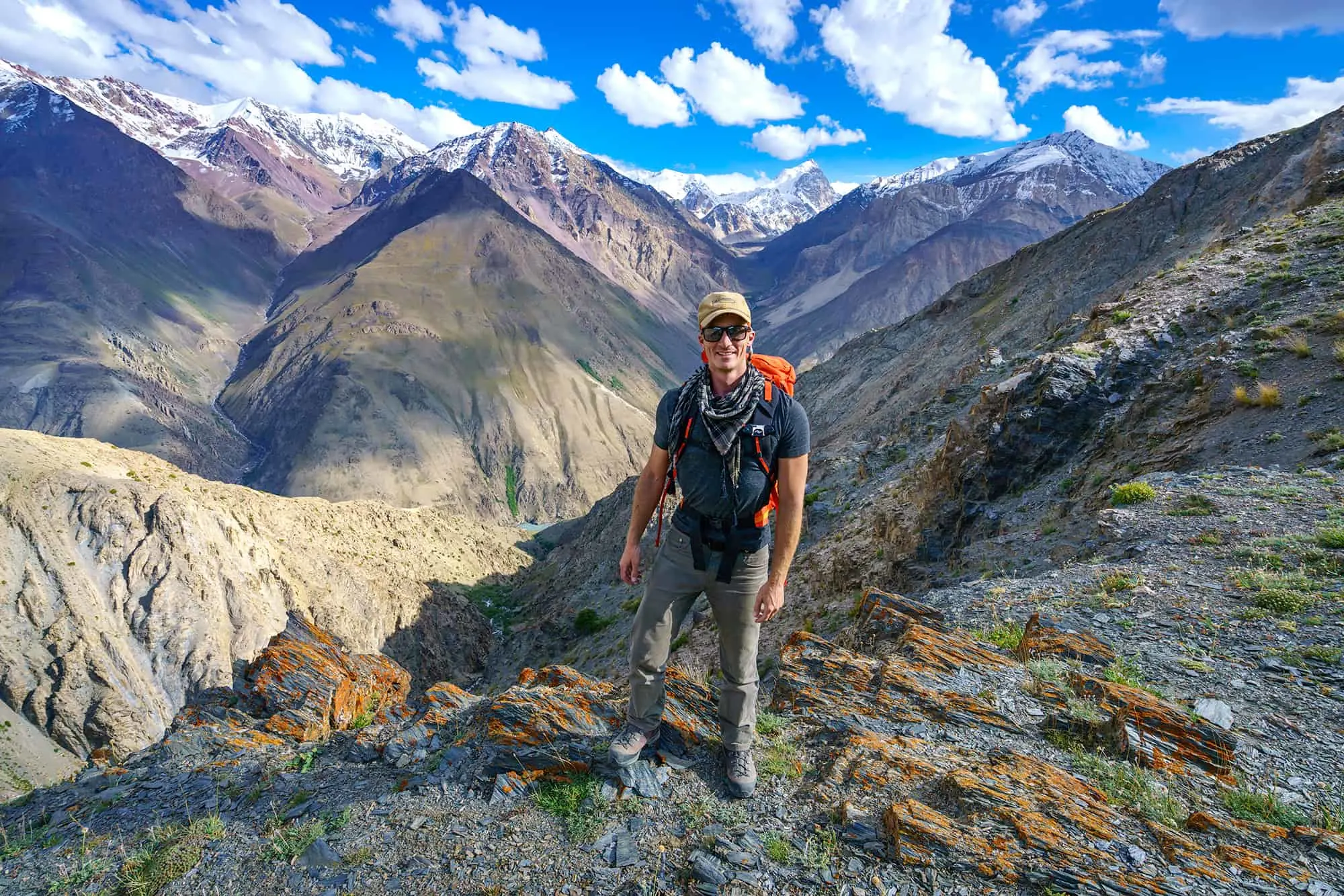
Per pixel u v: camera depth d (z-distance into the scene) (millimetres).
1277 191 53938
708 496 3896
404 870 3902
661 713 4594
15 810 5762
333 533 113188
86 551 83688
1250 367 16500
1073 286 69000
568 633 61188
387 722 6664
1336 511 9906
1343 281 18625
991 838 3805
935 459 23234
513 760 4695
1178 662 6734
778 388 3842
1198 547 9750
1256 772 4797
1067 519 15320
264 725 8578
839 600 22672
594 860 3852
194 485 101750
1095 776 4703
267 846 4301
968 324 80125
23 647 76688
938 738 5258
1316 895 3443
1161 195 71625
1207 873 3604
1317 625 7066
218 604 84688
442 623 97750
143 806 5324
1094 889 3471
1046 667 6484
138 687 78188
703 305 3793
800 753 5012
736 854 3793
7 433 92125
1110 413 18781
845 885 3572
